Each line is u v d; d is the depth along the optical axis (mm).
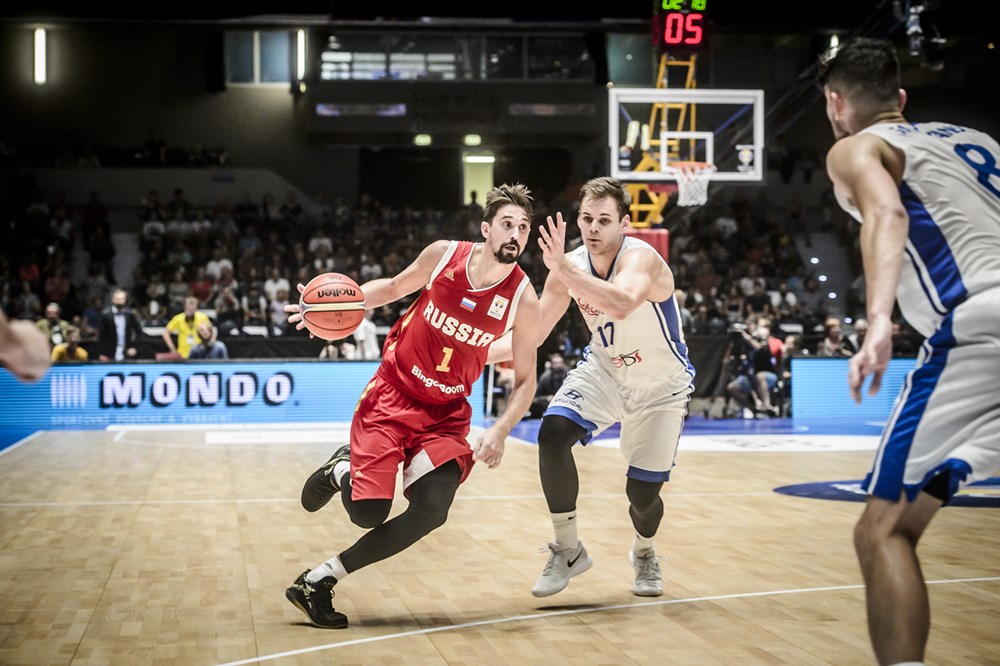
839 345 14211
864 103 2383
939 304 2184
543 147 22078
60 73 20969
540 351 14055
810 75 17797
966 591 3938
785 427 12195
